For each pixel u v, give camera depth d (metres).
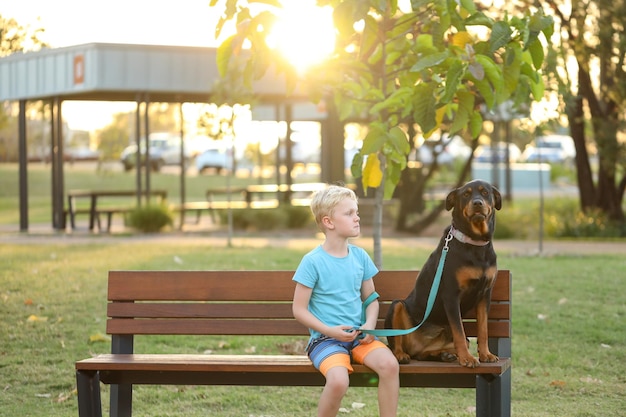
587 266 12.84
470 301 4.97
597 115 20.39
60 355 7.66
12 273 11.62
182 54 20.19
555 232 20.56
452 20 6.38
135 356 5.21
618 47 17.61
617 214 21.61
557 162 42.84
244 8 6.36
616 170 20.86
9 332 8.38
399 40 6.88
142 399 6.62
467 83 6.59
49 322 8.80
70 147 49.19
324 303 5.05
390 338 5.21
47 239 18.12
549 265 13.02
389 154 6.33
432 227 22.59
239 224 21.62
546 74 10.62
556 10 18.08
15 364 7.40
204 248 15.41
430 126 6.05
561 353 7.96
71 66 20.02
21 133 21.56
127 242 17.00
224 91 15.30
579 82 20.16
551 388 6.89
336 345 4.92
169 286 5.62
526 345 8.26
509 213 21.89
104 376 5.13
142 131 44.53
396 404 4.79
